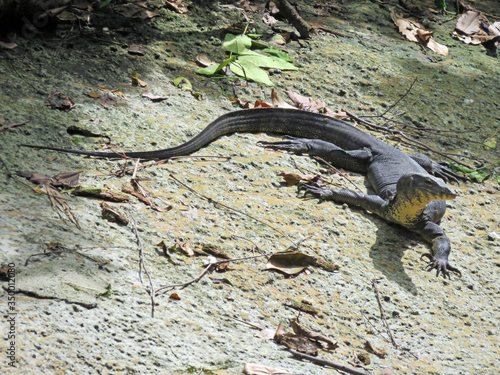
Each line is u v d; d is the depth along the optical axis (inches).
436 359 278.4
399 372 261.0
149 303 246.2
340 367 246.7
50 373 194.1
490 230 404.5
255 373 221.6
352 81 551.2
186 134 402.0
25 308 215.9
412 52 633.6
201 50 524.4
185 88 459.5
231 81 496.7
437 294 327.6
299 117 452.1
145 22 542.0
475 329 309.7
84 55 458.9
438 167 457.1
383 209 374.3
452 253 370.3
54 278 236.1
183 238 300.5
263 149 421.1
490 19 757.9
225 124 422.6
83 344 210.2
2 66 409.7
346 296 302.2
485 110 554.6
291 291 293.0
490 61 657.6
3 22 448.8
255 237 320.8
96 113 393.1
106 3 530.3
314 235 340.5
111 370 204.5
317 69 554.3
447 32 707.4
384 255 348.8
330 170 422.6
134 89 438.3
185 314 248.8
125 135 380.5
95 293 236.5
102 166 343.3
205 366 221.9
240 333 251.6
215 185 358.0
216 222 323.0
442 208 394.0
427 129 500.1
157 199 326.6
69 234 270.5
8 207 274.4
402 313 304.8
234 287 281.0
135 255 275.4
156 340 226.1
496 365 285.4
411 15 720.3
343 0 719.1
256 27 595.2
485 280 353.1
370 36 647.1
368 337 280.8
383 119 509.0
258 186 372.8
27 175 307.0
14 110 365.1
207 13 593.6
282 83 516.7
